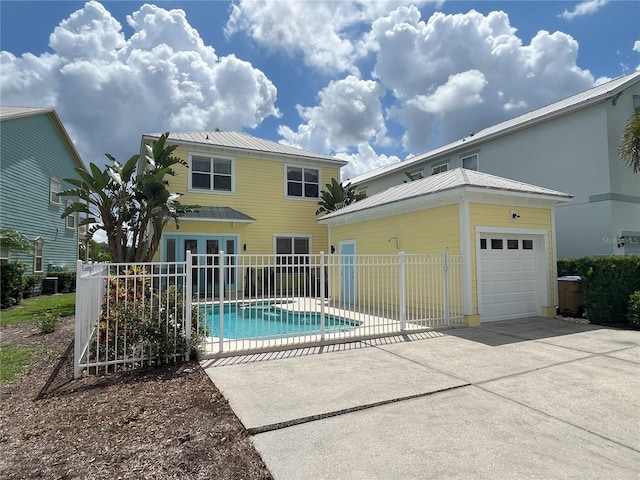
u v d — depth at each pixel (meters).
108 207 12.33
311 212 19.41
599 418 3.83
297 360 6.10
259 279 17.02
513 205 9.75
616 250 12.13
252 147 18.20
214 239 16.73
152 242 13.12
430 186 10.73
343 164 20.20
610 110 12.56
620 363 5.75
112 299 6.13
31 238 17.62
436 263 8.84
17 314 11.52
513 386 4.77
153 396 4.50
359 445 3.30
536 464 2.98
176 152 16.56
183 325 6.13
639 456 3.11
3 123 15.34
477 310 9.02
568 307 10.09
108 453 3.18
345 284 13.97
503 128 16.14
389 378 5.11
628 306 8.52
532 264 10.23
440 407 4.12
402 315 8.30
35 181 17.94
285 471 2.90
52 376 5.46
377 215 12.22
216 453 3.17
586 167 12.99
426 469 2.91
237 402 4.27
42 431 3.64
